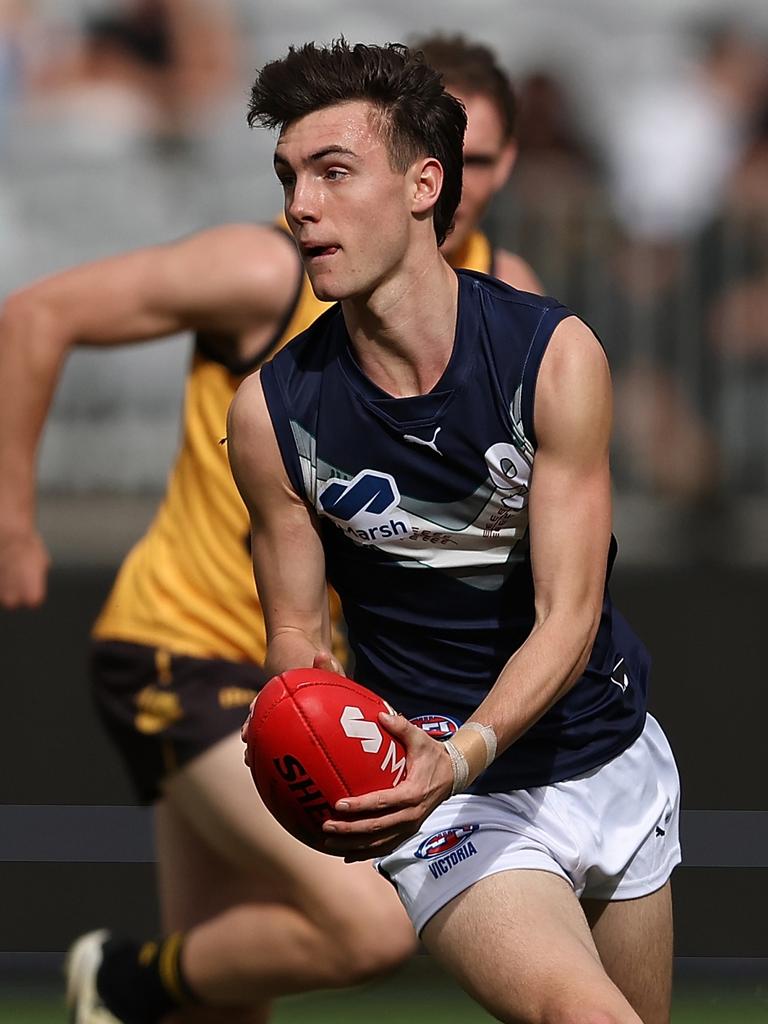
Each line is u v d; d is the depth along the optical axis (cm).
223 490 1449
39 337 1487
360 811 935
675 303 2955
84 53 3328
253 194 3266
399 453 1028
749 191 3123
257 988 1457
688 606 2545
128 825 2262
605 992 986
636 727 1162
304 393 1040
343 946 1386
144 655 1460
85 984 1550
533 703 993
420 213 1006
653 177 3119
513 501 1043
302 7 3375
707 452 2927
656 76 3281
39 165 3275
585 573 1020
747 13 3359
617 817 1152
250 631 1451
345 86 986
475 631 1094
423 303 1009
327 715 954
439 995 1877
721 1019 1791
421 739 955
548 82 3238
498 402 1015
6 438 1523
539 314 1020
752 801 2378
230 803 1412
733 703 2442
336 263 988
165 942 1509
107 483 2989
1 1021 1780
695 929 2097
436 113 1003
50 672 2405
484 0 3394
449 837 1095
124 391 3012
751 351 2936
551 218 3000
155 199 3278
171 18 3331
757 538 2856
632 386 2941
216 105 3319
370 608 1107
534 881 1070
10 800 2356
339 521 1057
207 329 1452
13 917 2109
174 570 1473
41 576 1570
